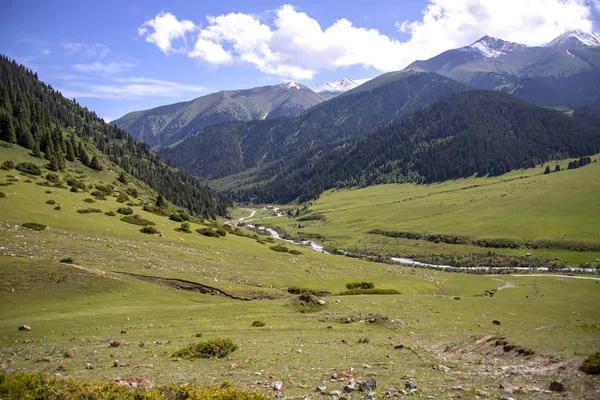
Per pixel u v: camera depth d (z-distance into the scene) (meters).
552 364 15.38
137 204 117.62
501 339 20.58
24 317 33.66
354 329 30.50
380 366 18.20
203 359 20.06
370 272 83.62
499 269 116.62
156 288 47.41
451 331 31.94
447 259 137.00
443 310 43.62
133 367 18.39
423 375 16.17
